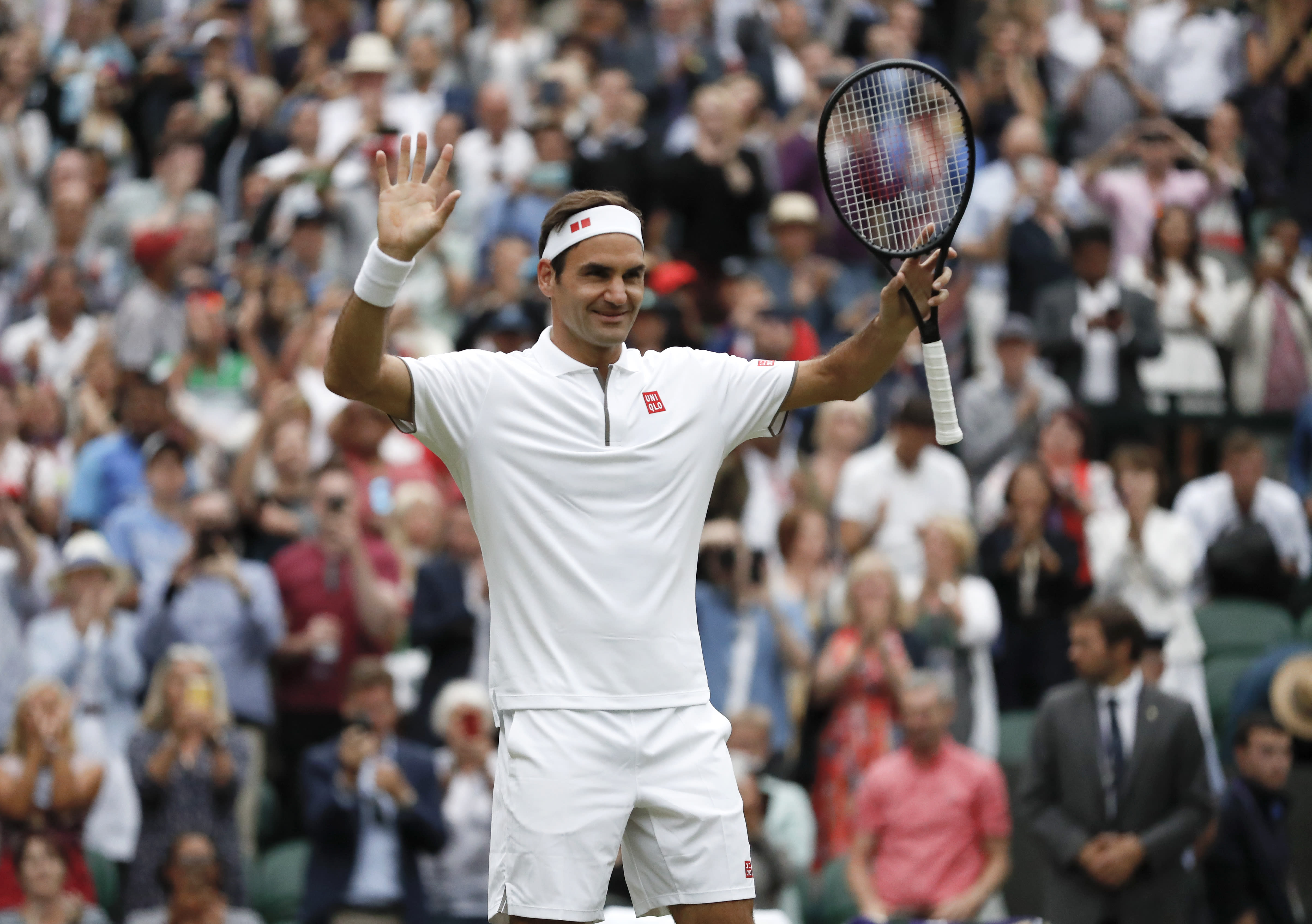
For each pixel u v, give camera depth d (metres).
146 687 32.94
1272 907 29.62
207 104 53.66
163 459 35.84
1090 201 49.84
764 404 14.91
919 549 36.66
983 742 33.00
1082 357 44.25
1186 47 56.50
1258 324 46.28
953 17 63.44
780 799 30.52
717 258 47.31
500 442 14.19
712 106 47.97
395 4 58.84
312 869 29.77
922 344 14.70
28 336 44.88
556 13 60.72
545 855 13.76
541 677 13.96
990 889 28.94
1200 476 45.25
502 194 46.97
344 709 33.22
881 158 16.44
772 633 33.41
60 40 62.84
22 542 35.28
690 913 14.11
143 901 29.75
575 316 14.23
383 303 13.66
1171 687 35.75
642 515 14.19
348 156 48.28
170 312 42.78
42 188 55.94
